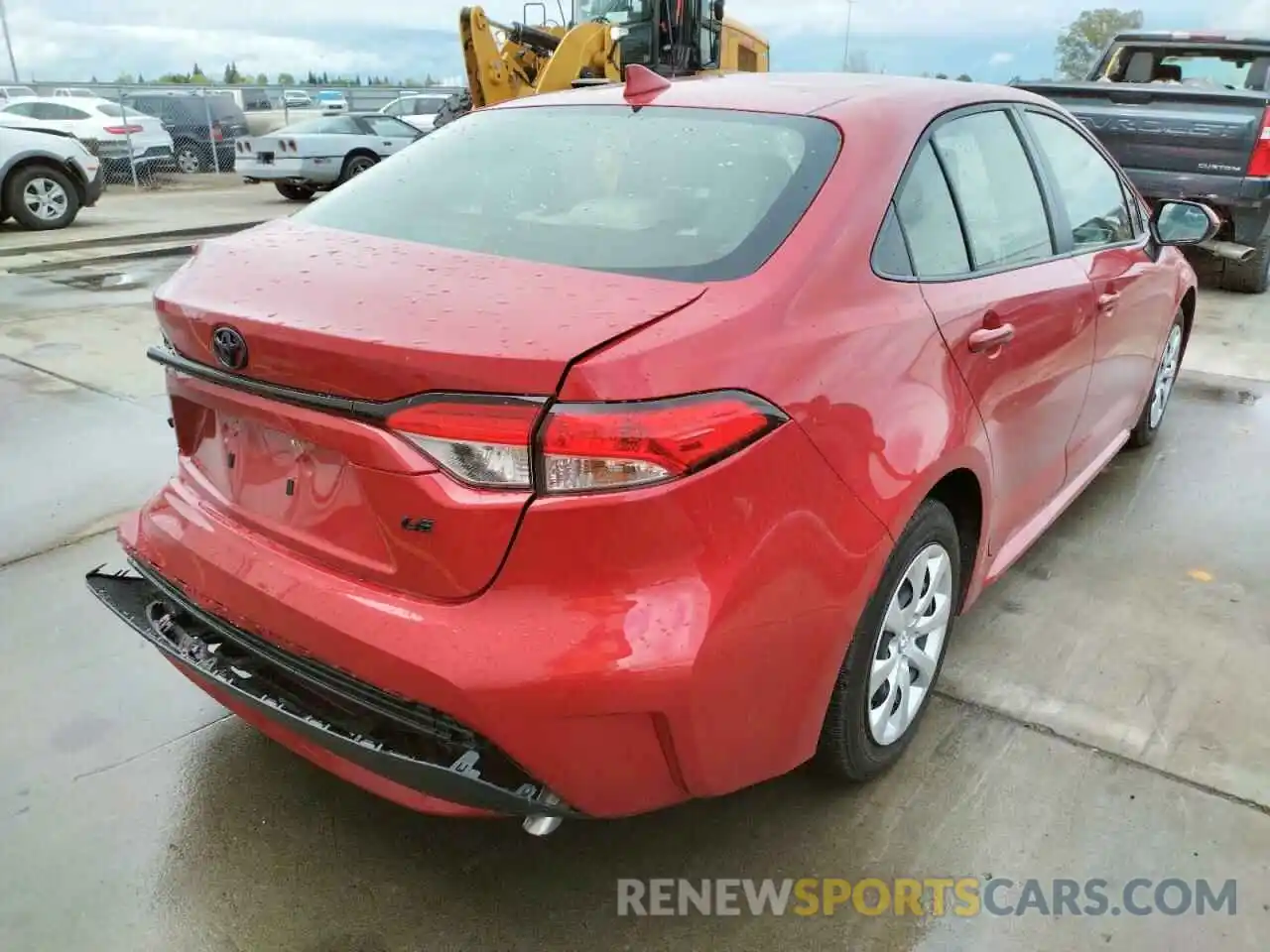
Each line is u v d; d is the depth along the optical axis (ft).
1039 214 10.19
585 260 6.88
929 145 8.42
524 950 6.81
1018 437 9.35
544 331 5.75
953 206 8.56
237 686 6.93
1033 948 6.85
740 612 5.99
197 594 7.16
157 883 7.30
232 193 58.08
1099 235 11.70
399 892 7.27
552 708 5.69
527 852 7.66
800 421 6.27
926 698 8.67
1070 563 12.12
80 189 39.99
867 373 6.88
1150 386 14.43
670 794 6.36
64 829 7.77
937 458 7.47
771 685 6.43
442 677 5.75
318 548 6.54
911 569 7.90
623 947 6.84
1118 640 10.47
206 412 7.43
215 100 67.46
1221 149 24.23
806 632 6.54
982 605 11.12
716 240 6.97
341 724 6.48
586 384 5.48
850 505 6.68
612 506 5.55
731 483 5.87
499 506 5.62
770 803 8.13
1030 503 10.39
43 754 8.61
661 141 8.16
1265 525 13.23
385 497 5.96
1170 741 8.88
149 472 14.47
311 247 7.39
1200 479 14.70
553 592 5.75
